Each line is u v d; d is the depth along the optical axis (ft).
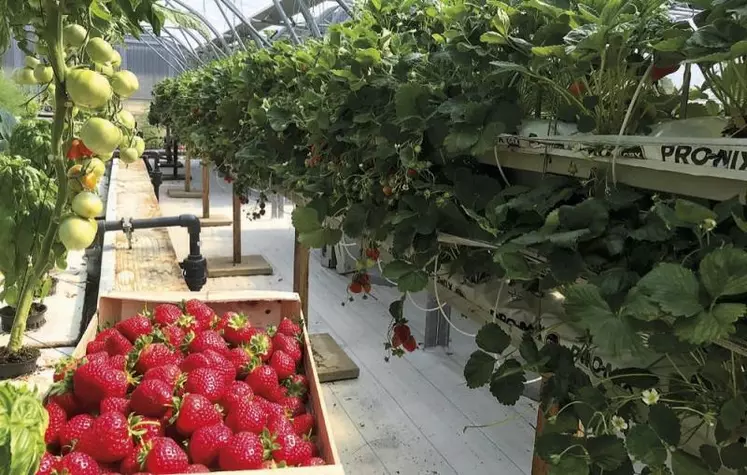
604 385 3.29
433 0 6.61
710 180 3.10
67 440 3.43
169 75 43.42
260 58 10.25
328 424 3.79
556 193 3.80
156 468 3.21
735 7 2.93
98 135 3.66
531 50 3.78
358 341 11.18
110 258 9.68
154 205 15.02
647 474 3.04
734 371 2.63
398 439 8.00
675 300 2.48
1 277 6.99
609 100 3.94
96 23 4.13
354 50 6.24
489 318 4.47
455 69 5.00
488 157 4.67
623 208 3.32
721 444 2.73
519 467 7.45
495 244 3.71
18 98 10.12
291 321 5.46
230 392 4.00
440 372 9.93
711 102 4.07
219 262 16.19
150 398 3.60
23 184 5.30
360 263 6.15
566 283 3.32
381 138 5.20
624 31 3.41
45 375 5.56
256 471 2.97
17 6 3.74
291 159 7.98
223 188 29.99
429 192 4.53
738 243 2.74
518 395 3.74
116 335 4.65
